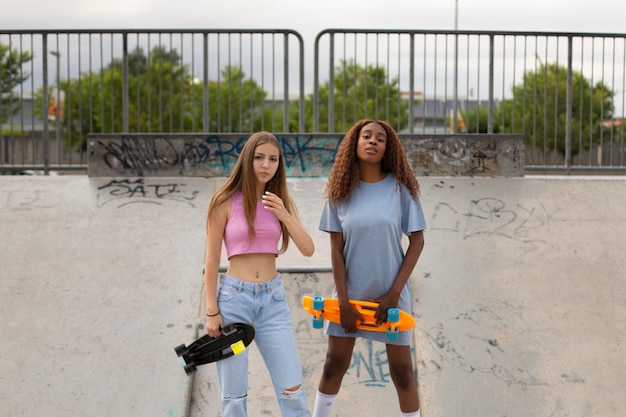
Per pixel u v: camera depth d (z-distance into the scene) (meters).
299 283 5.37
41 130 9.49
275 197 3.80
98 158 6.74
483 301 5.26
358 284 3.96
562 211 6.22
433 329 5.02
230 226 3.78
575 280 5.48
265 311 3.75
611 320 5.16
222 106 12.07
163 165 6.79
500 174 6.87
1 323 4.98
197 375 4.69
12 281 5.34
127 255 5.62
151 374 4.64
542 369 4.77
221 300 3.74
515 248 5.77
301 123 7.95
